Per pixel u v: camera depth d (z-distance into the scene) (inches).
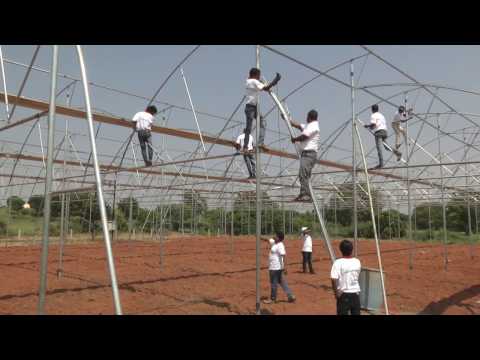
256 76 337.7
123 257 706.2
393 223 1347.2
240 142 491.8
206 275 525.3
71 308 344.2
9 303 358.3
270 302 377.4
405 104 523.8
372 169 440.5
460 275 535.5
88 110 200.2
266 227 1350.9
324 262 681.0
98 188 190.2
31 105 391.2
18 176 831.1
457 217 1381.6
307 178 309.3
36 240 1058.1
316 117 313.7
